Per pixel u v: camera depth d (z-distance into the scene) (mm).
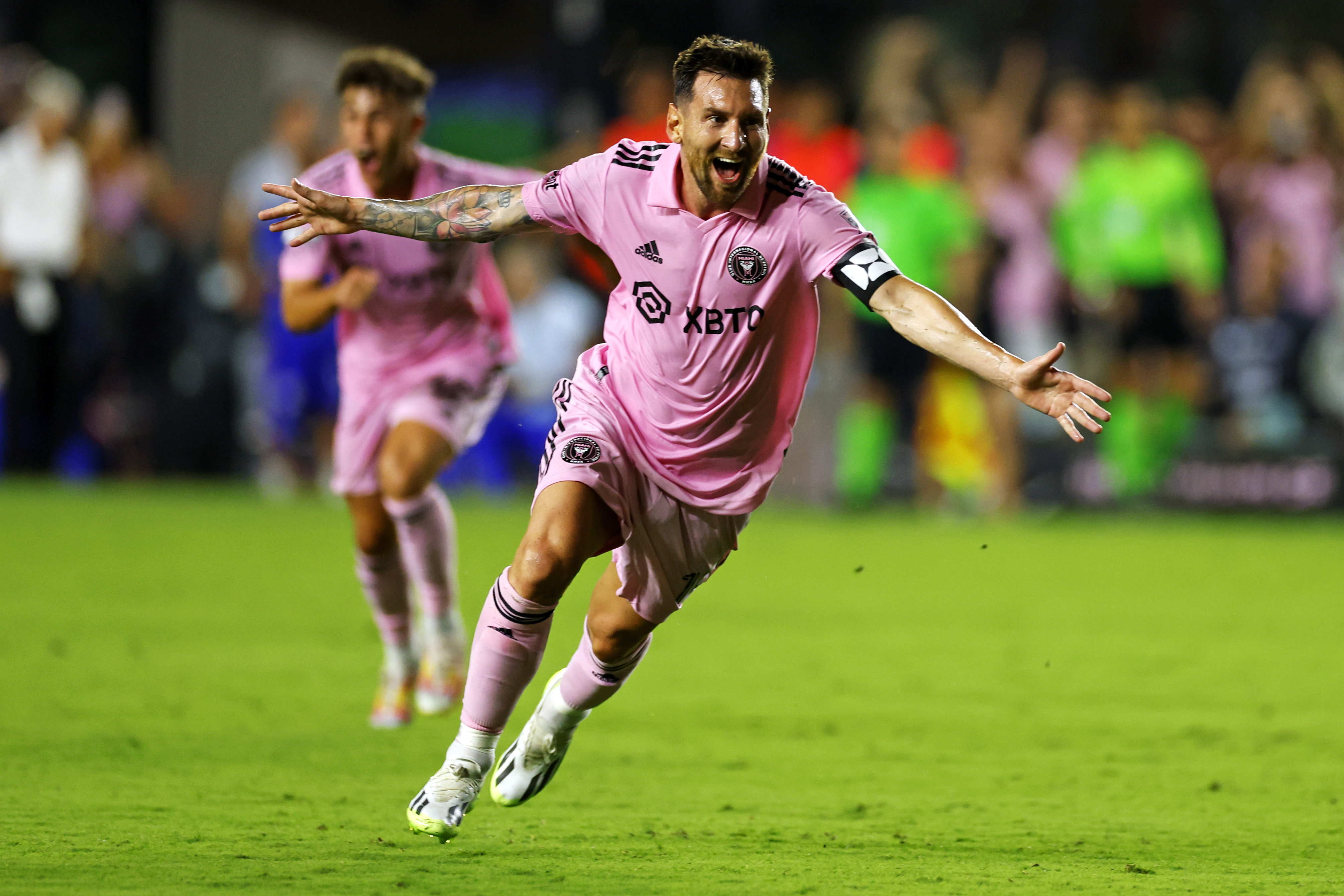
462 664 23844
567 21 61906
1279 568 45062
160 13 67000
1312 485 58812
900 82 56781
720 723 23312
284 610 34500
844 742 22031
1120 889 14461
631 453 16578
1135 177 56062
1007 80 61781
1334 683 27375
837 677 27500
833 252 15891
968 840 16453
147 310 61188
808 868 15156
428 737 21922
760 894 14094
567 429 16500
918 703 25078
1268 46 73625
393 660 22953
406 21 66375
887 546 49906
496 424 61156
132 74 68000
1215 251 56812
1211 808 18125
